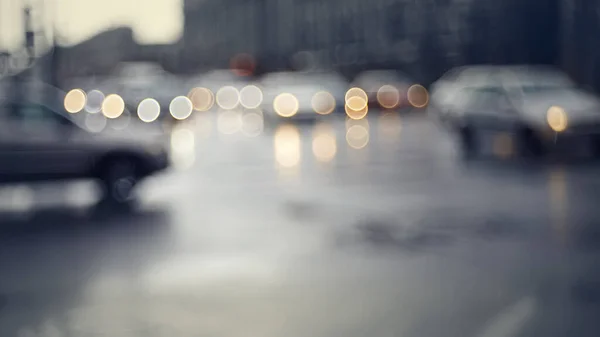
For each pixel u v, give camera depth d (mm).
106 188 15469
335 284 9211
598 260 10125
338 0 81812
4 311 8375
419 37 62906
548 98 22484
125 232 12555
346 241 11523
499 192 15961
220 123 43156
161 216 13984
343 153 24906
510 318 7812
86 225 13273
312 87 39375
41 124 15195
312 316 7996
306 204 14898
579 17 41250
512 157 22141
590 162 20875
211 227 12805
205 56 137250
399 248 11008
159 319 7996
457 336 7297
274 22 104688
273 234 12117
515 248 10883
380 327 7598
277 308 8297
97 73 115312
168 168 16047
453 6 57781
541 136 21453
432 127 36031
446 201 14977
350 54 78375
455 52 57281
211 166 21781
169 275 9773
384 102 45688
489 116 23047
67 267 10266
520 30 49781
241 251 11008
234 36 125500
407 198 15438
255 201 15430
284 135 33406
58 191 17422
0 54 33188
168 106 41250
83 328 7750
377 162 22078
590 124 21391
